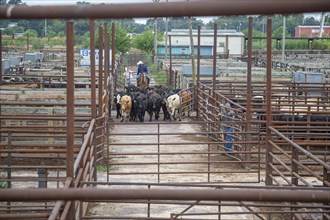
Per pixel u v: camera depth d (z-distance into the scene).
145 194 3.44
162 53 76.75
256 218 11.96
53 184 14.66
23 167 11.60
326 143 14.55
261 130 19.44
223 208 12.59
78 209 9.20
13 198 3.35
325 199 3.36
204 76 34.94
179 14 2.90
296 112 17.64
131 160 17.36
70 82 7.35
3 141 16.73
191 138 21.38
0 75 10.27
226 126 17.00
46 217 8.97
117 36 64.75
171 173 14.63
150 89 28.52
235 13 2.84
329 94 26.47
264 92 23.48
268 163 13.00
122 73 48.31
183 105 27.34
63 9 2.95
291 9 2.78
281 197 3.38
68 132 7.69
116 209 12.48
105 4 2.95
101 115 16.72
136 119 26.67
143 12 2.91
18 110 18.14
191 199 3.44
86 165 11.12
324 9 2.75
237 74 33.34
